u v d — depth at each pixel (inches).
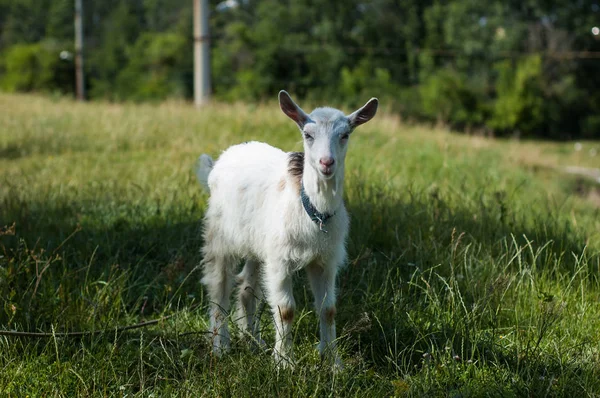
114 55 1849.2
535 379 166.2
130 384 164.7
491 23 1648.6
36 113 644.1
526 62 1556.3
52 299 199.6
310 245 172.1
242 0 1846.7
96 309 192.2
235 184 190.7
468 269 223.1
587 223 309.3
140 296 208.4
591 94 1675.7
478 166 456.8
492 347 178.2
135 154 436.8
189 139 470.9
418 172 395.9
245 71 1535.4
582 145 1391.5
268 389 158.1
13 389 163.8
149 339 189.6
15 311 185.2
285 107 171.2
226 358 174.7
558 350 179.0
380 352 187.9
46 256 225.9
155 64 1739.7
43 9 2298.2
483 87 1576.0
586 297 212.2
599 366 173.2
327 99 1475.1
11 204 277.7
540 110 1556.3
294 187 172.7
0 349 174.6
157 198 287.0
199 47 771.4
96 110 658.2
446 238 249.4
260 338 189.2
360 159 403.2
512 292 210.8
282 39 1579.7
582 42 1673.2
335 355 173.3
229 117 543.2
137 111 623.5
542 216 301.6
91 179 353.4
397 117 673.0
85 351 176.9
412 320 193.2
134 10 2271.2
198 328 198.2
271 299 177.8
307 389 161.6
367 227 254.4
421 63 1669.5
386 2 1740.9
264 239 180.5
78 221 268.2
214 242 198.8
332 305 178.7
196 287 224.5
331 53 1569.9
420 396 157.6
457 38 1669.5
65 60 1765.5
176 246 252.1
